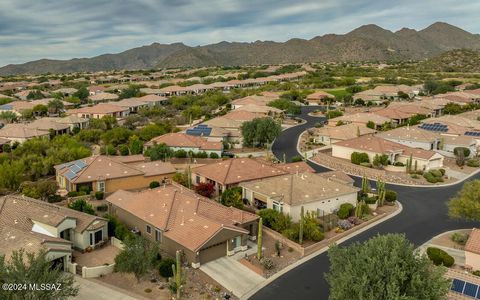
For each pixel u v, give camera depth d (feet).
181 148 279.08
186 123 401.08
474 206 148.77
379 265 90.17
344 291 90.33
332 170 254.47
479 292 110.32
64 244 128.57
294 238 149.69
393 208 188.65
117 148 299.17
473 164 258.98
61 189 205.67
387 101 513.45
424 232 161.07
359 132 313.94
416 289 88.33
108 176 199.93
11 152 261.85
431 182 227.61
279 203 169.48
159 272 125.08
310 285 121.60
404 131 303.89
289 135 353.51
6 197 155.63
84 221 143.84
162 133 322.55
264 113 411.75
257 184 187.01
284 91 610.65
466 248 129.59
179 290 111.96
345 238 154.92
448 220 173.68
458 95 490.08
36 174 218.18
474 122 335.26
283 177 190.29
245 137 302.86
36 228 138.31
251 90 615.98
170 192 164.76
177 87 637.30
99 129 349.20
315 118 435.12
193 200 155.74
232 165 211.82
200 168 215.92
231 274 127.24
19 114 436.35
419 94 566.77
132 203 163.63
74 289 97.66
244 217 152.05
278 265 133.59
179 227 141.18
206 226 137.59
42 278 90.99
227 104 491.31
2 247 123.13
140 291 116.37
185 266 130.72
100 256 137.69
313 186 180.34
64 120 369.30
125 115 458.91
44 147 258.57
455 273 117.80
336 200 177.88
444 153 286.25
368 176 242.37
